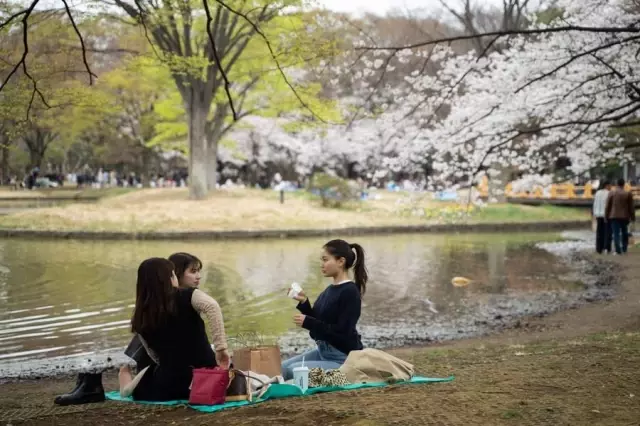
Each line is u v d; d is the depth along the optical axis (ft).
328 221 97.30
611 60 40.32
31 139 187.93
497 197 116.78
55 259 62.90
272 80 99.71
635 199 104.01
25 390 23.97
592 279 52.16
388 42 76.07
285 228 90.22
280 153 189.16
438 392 17.19
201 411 16.60
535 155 48.34
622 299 42.78
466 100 45.03
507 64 43.50
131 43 99.71
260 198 114.73
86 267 57.47
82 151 234.79
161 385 17.71
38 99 45.93
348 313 19.63
